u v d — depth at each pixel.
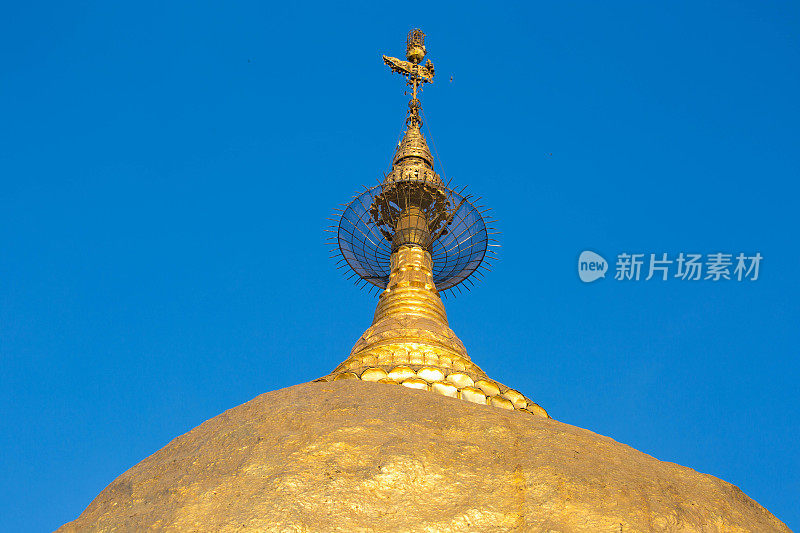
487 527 25.77
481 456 29.58
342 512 25.58
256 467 28.17
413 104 67.69
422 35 75.62
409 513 25.95
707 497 30.03
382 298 50.81
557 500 26.66
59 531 27.97
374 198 57.88
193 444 31.84
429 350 43.09
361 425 30.52
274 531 24.30
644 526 26.36
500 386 40.69
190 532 25.31
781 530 29.83
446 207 57.69
